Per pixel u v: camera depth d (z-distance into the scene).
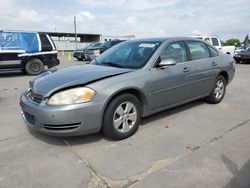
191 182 2.82
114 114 3.77
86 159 3.36
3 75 12.08
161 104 4.50
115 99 3.75
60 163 3.27
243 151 3.54
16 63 11.64
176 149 3.62
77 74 3.95
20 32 11.65
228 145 3.73
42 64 12.24
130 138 4.00
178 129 4.37
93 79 3.66
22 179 2.93
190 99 5.18
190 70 4.93
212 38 16.62
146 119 4.84
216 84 5.84
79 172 3.06
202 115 5.11
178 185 2.78
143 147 3.69
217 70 5.68
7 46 11.31
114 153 3.52
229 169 3.07
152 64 4.28
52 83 3.72
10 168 3.16
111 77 3.81
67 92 3.48
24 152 3.56
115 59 4.71
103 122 3.75
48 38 12.35
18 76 11.73
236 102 6.17
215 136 4.06
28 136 4.10
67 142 3.85
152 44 4.69
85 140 3.91
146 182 2.84
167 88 4.49
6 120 4.92
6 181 2.89
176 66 4.66
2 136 4.12
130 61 4.47
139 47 4.75
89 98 3.51
